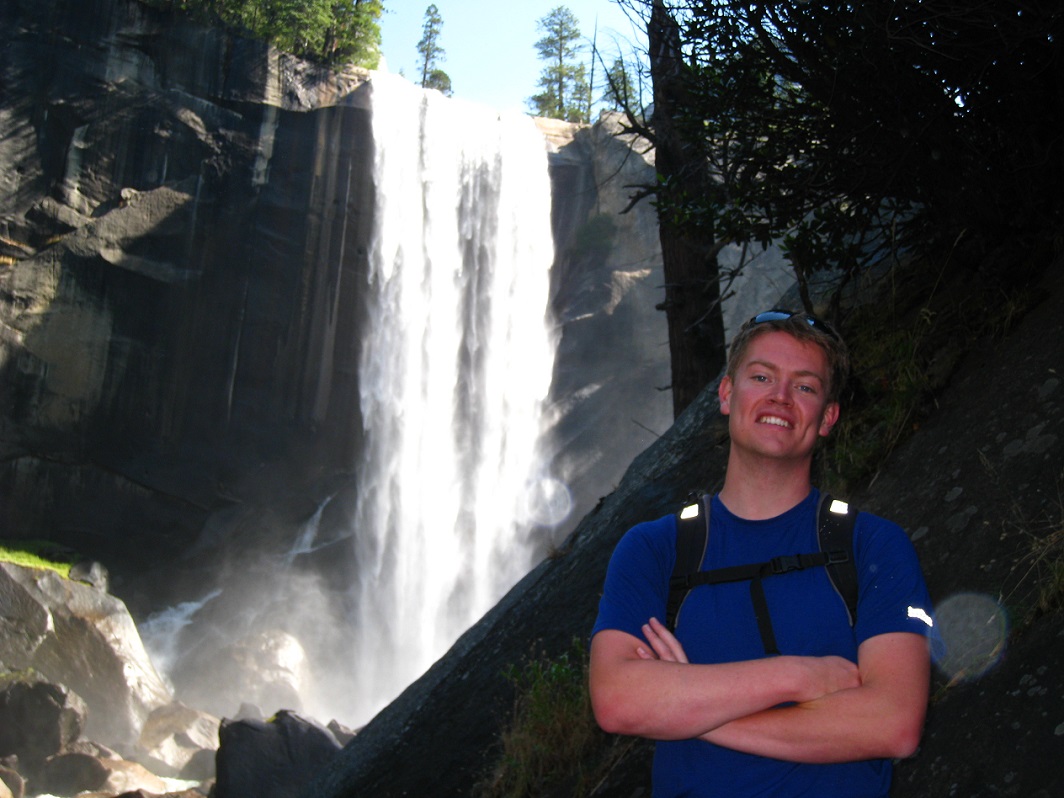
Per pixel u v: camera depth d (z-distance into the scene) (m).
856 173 5.89
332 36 49.44
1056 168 5.21
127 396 37.72
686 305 9.88
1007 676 2.93
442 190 42.28
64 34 37.22
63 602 30.61
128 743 27.47
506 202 43.59
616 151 44.12
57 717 24.23
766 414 2.11
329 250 40.28
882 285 6.66
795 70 5.41
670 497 7.32
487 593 42.00
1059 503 3.59
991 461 4.22
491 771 5.92
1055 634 2.91
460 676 7.52
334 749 15.91
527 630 7.34
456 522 42.28
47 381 36.78
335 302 40.47
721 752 1.97
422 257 41.81
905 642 1.89
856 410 5.58
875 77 5.13
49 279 36.97
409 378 41.66
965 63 5.05
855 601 1.97
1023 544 3.53
